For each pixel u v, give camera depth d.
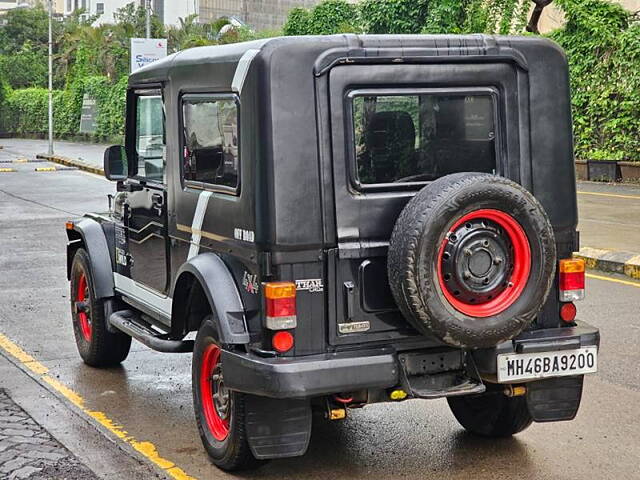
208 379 5.84
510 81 5.54
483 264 5.06
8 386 7.59
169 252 6.51
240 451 5.43
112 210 7.91
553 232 5.33
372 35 5.29
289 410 5.27
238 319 5.29
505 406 6.03
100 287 7.73
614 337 8.71
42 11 74.00
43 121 56.12
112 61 49.91
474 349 5.36
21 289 11.47
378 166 5.29
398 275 5.00
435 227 4.93
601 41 23.48
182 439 6.34
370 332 5.25
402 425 6.57
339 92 5.19
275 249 5.10
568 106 5.65
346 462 5.89
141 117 7.09
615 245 13.31
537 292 5.16
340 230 5.19
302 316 5.14
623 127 23.27
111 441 6.27
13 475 5.66
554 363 5.40
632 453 5.99
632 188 21.19
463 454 6.01
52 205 20.41
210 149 5.77
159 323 7.09
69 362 8.31
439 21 25.84
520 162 5.57
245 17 88.00
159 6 90.00
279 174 5.09
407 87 5.32
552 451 6.04
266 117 5.09
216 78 5.61
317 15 36.97
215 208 5.67
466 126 5.46
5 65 65.75
